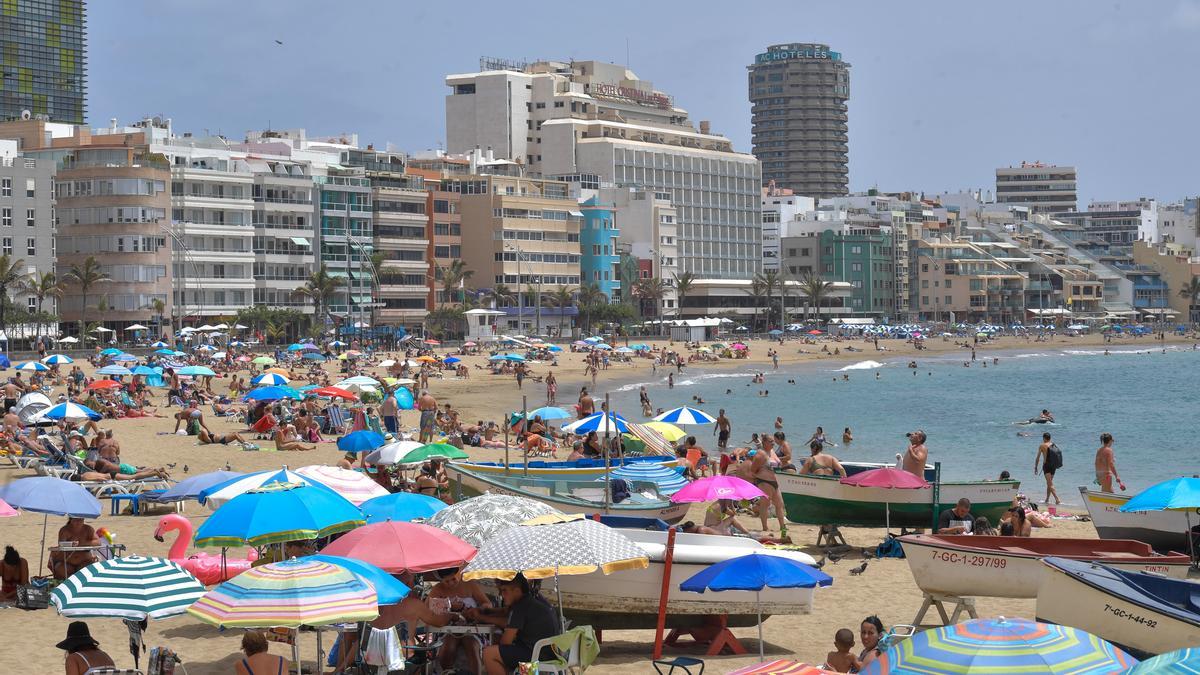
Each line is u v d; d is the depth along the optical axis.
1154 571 19.83
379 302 173.25
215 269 155.12
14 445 42.94
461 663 16.64
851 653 18.11
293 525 18.66
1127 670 11.41
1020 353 192.00
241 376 100.00
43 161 147.38
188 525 22.53
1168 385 120.88
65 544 22.52
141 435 54.56
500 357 106.75
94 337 139.88
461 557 17.48
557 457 49.31
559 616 17.45
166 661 15.35
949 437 70.31
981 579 20.59
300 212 163.50
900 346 197.12
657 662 15.86
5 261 136.62
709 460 43.47
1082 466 55.94
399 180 180.75
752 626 20.62
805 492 29.16
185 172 152.88
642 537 20.33
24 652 18.95
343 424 57.12
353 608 14.45
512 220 188.00
